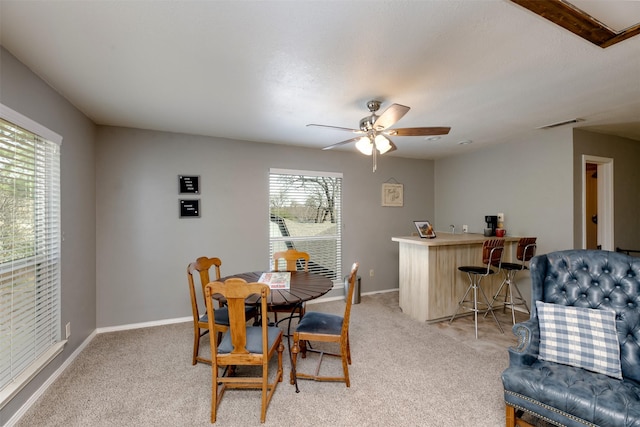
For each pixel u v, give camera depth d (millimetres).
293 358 2230
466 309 3725
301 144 4160
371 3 1379
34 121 2027
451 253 3658
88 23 1523
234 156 3861
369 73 2086
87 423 1831
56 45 1725
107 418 1876
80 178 2783
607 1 1291
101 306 3223
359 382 2279
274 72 2068
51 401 2031
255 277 2902
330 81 2209
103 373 2395
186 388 2203
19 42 1690
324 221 4516
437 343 2967
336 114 2938
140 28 1569
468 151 4684
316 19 1500
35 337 2076
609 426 1369
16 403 1834
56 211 2332
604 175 3775
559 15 1324
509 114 2965
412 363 2564
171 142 3535
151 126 3314
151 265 3441
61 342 2350
